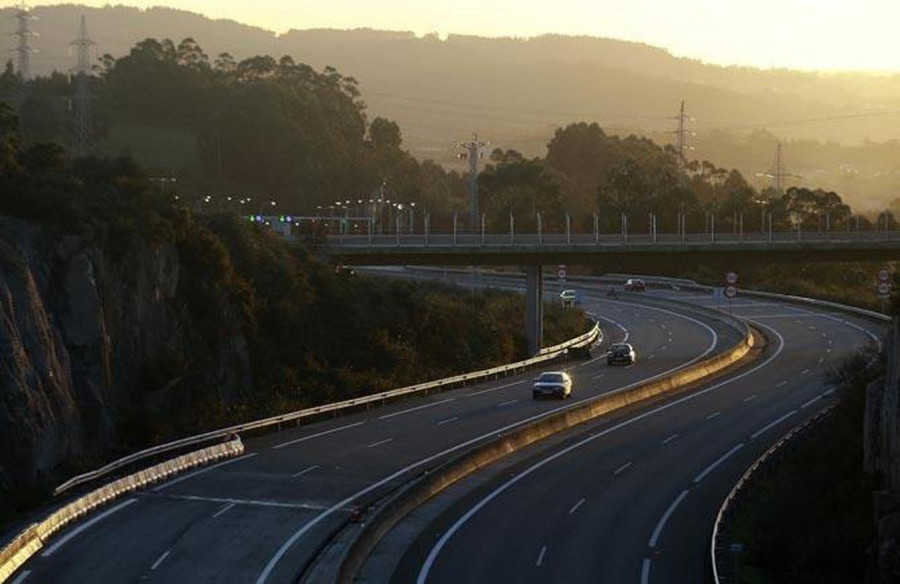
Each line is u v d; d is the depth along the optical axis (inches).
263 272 5684.1
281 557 2844.5
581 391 5684.1
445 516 3422.7
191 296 4896.7
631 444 4532.5
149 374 4350.4
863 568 3095.5
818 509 3567.9
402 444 4256.9
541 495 3700.8
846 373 5236.2
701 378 6279.5
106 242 4350.4
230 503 3339.1
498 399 5398.6
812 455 4188.0
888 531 2979.8
